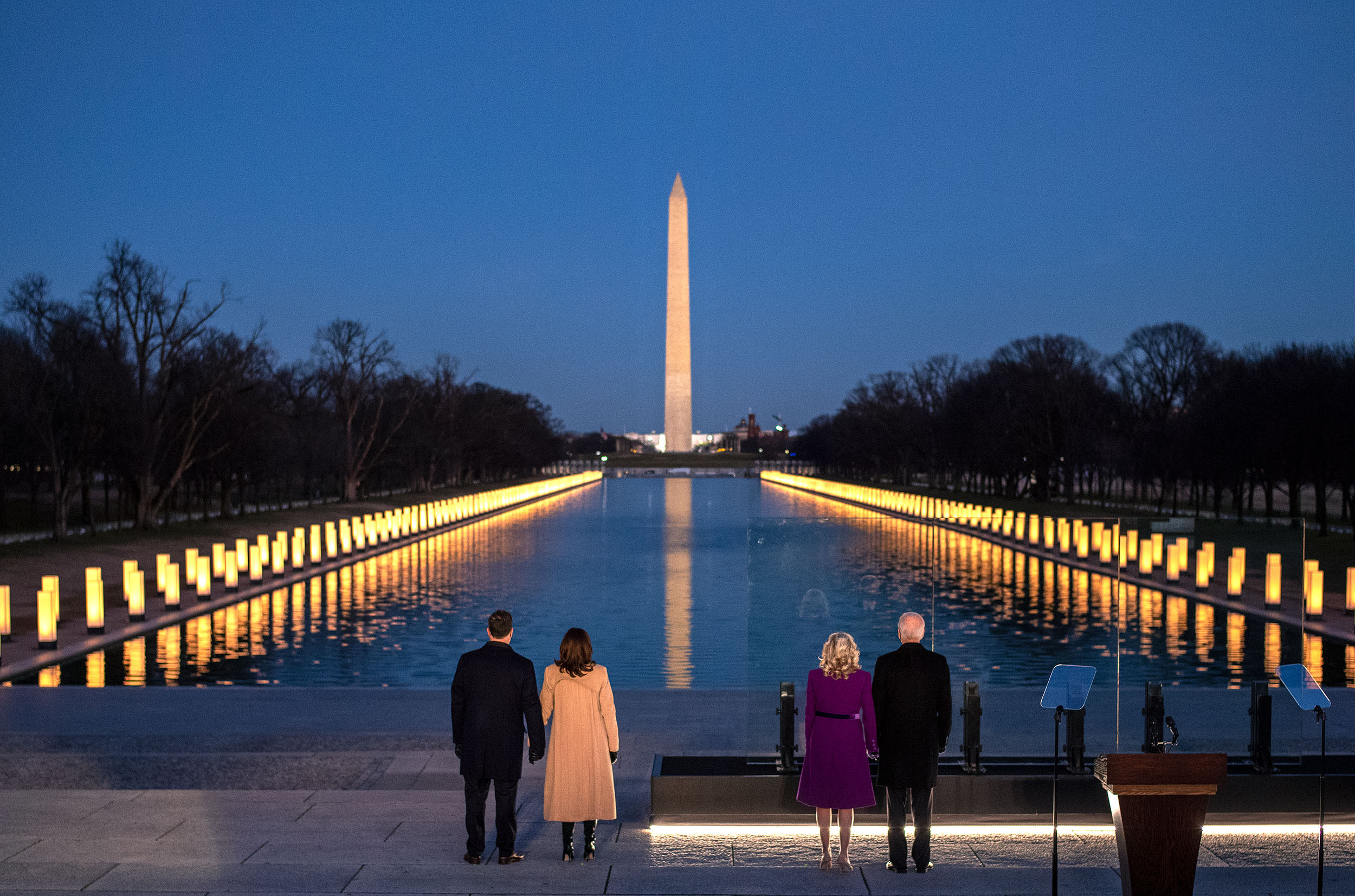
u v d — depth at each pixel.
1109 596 12.55
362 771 15.77
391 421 108.00
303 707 19.16
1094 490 118.50
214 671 26.02
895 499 76.56
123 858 10.97
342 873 10.59
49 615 27.05
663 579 43.78
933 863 11.20
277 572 43.56
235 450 71.38
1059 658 12.59
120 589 39.44
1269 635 12.42
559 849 11.64
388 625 32.72
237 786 15.72
